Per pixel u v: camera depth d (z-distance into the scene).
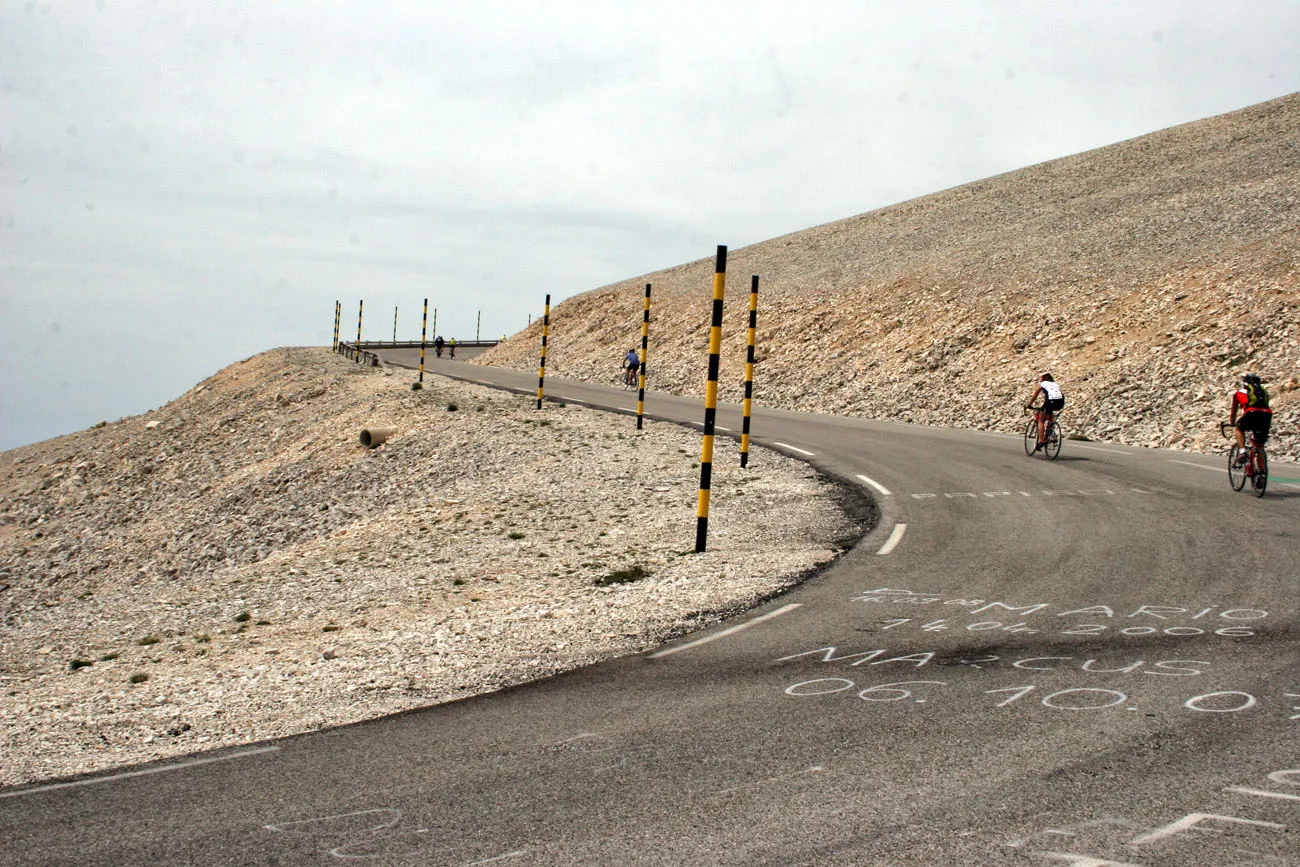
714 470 20.17
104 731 6.80
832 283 48.84
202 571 21.64
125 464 39.94
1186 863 4.08
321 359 54.22
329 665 8.45
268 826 4.77
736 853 4.26
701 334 50.06
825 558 11.87
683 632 8.78
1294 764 5.18
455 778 5.34
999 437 25.36
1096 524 13.29
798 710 6.34
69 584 24.02
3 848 4.62
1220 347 26.81
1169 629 8.19
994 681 6.88
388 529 17.41
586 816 4.73
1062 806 4.69
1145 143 64.69
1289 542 11.77
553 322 65.94
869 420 30.08
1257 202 39.28
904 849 4.26
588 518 16.30
